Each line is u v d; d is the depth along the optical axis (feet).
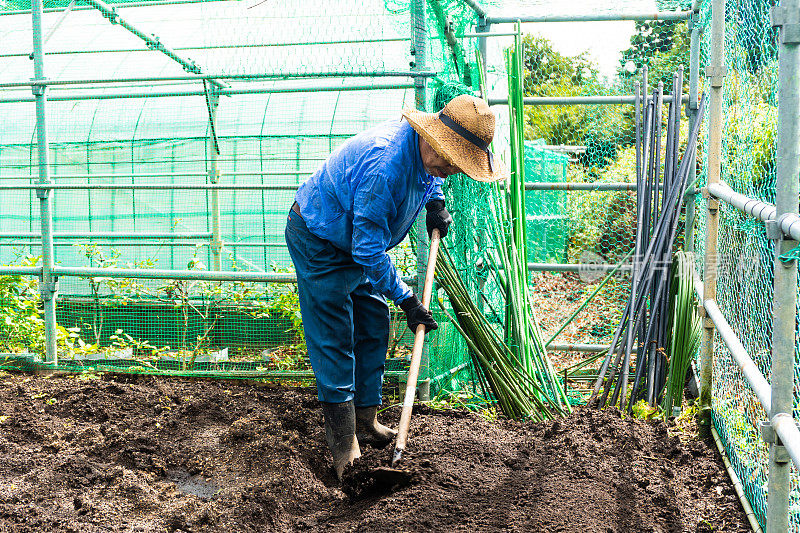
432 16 14.66
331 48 14.93
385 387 15.48
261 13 15.29
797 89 7.22
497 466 10.63
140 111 31.32
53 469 11.14
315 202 10.74
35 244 28.99
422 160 10.18
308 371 16.81
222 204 30.30
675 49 18.89
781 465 7.84
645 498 9.77
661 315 14.40
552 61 19.76
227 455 12.10
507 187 15.61
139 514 10.06
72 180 31.71
